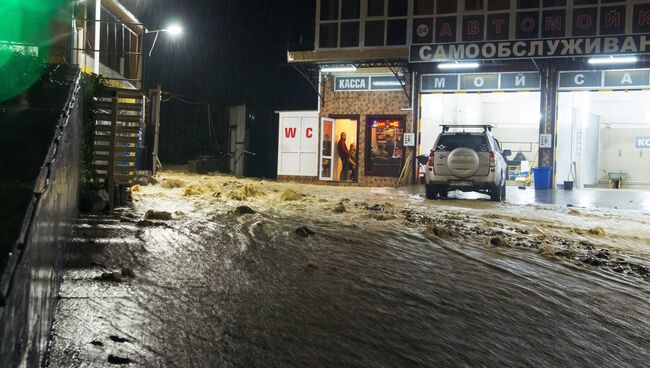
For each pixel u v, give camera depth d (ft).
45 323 10.96
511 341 15.23
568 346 15.28
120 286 16.28
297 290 17.92
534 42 68.90
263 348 13.23
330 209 38.63
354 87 85.15
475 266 23.09
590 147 96.58
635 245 31.81
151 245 21.77
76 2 42.11
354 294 18.02
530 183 90.33
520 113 100.48
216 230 26.35
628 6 70.69
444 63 76.07
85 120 29.58
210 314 15.02
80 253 19.36
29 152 11.43
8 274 7.27
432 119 86.07
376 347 13.97
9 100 16.39
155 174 64.75
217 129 116.47
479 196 63.21
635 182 99.14
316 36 82.43
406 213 39.22
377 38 80.12
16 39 36.55
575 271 23.63
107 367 11.27
